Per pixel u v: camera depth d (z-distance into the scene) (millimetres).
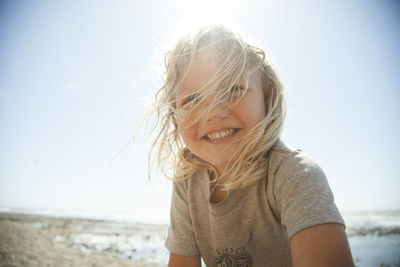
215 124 925
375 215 23203
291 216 768
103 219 25797
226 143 941
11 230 7871
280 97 1106
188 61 998
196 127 964
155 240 10422
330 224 708
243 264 1089
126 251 7934
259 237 1047
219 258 1148
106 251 7832
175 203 1326
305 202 757
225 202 1063
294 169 856
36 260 5609
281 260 1046
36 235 8250
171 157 1237
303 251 697
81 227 15492
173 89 1051
